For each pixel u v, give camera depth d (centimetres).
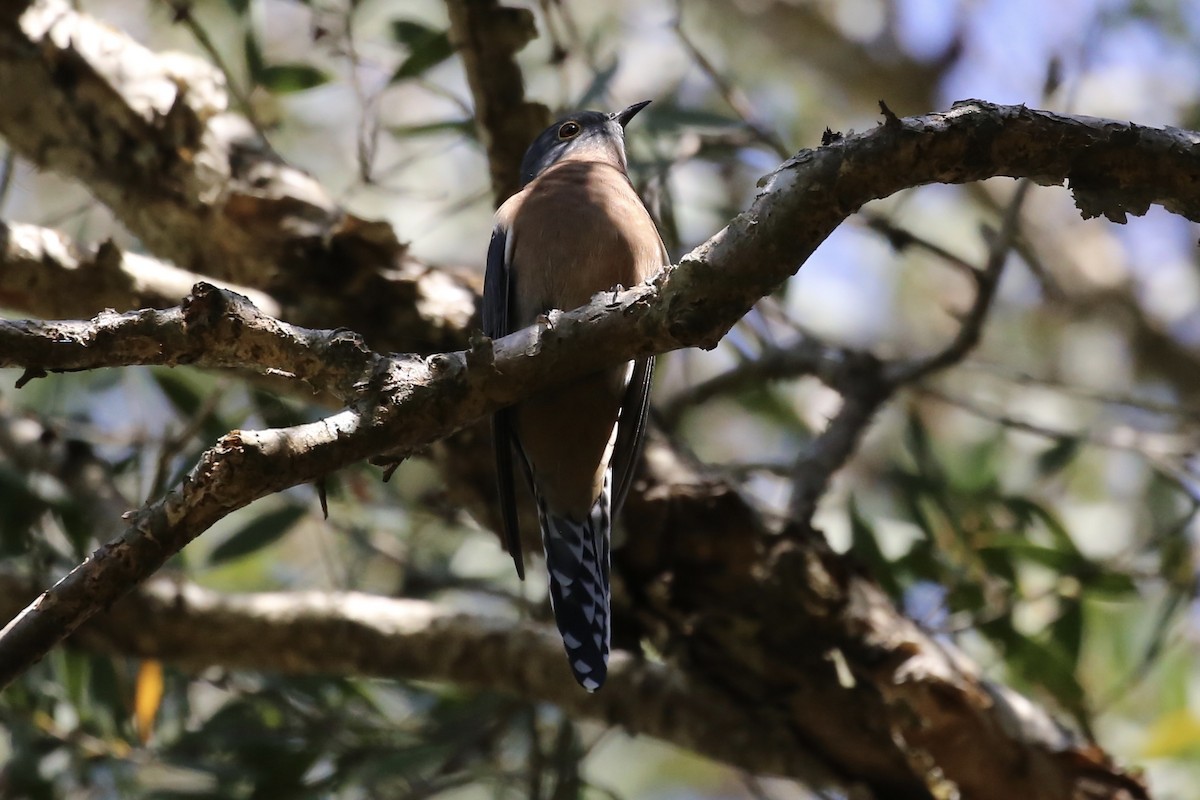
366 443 624
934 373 1117
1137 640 1254
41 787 1020
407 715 1150
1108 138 663
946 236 1767
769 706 945
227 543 1083
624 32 1630
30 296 909
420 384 636
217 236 1009
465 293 1035
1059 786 901
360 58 1074
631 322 653
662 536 947
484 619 1000
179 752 1050
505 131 1029
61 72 976
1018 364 1734
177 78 1001
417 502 1184
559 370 655
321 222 1012
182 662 992
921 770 910
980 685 921
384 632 992
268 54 1522
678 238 1166
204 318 615
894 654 920
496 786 1099
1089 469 1522
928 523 1086
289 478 608
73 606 586
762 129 1148
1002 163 661
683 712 976
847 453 1057
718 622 937
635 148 1223
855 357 1145
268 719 1096
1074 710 1031
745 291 647
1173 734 1148
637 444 938
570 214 965
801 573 935
